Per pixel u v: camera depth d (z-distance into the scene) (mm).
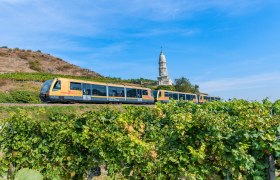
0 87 59938
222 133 6711
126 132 8625
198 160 6578
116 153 8156
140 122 8727
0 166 9602
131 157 7680
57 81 31312
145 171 7484
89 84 34469
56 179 8992
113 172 8297
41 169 9266
